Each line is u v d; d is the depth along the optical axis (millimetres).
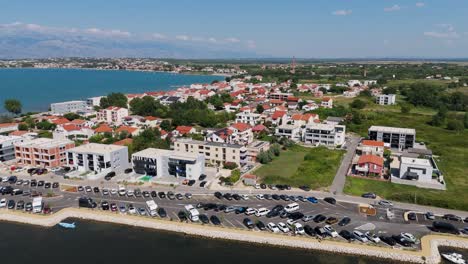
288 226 89438
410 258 76562
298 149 164750
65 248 82000
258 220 92688
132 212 97438
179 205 102312
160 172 125312
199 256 78562
